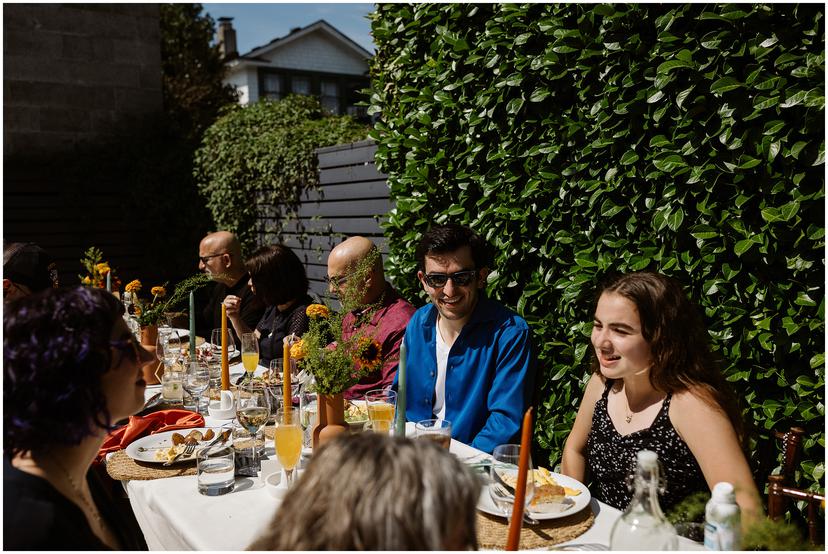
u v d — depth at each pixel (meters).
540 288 3.29
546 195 3.25
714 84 2.39
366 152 5.25
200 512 1.83
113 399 1.41
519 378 2.69
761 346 2.51
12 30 8.30
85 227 8.27
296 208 6.23
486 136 3.52
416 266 4.04
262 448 2.26
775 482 1.96
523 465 1.26
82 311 1.34
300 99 7.05
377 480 0.90
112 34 8.94
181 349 3.85
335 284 3.32
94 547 1.25
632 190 2.86
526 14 3.19
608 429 2.11
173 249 8.09
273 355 3.97
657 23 2.58
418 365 2.93
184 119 9.25
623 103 2.79
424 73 3.88
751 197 2.43
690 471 1.92
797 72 2.22
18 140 8.43
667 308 1.98
